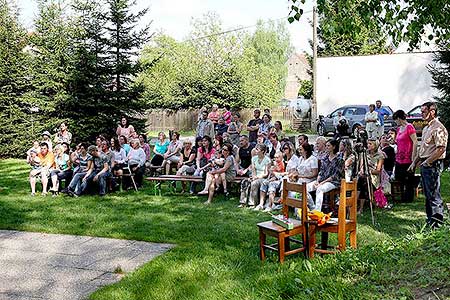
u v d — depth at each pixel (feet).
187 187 37.27
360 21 24.07
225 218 26.14
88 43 60.49
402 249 15.53
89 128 59.26
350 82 84.02
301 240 20.57
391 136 33.35
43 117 60.29
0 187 38.55
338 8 23.13
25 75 60.54
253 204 29.43
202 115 43.21
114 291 15.72
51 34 61.00
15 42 61.31
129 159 37.27
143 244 21.57
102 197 33.53
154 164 41.75
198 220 25.73
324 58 84.84
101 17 60.13
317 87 85.46
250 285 15.33
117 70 60.39
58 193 35.22
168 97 112.78
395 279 13.32
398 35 24.95
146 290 15.67
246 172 32.86
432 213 22.00
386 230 22.72
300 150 27.99
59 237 23.12
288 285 14.32
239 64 121.39
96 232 23.68
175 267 17.78
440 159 21.70
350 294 12.83
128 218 26.63
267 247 18.38
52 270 18.31
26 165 53.98
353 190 18.49
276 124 40.27
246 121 115.75
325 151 28.43
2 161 58.18
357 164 26.30
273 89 134.92
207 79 111.55
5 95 59.93
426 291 12.30
